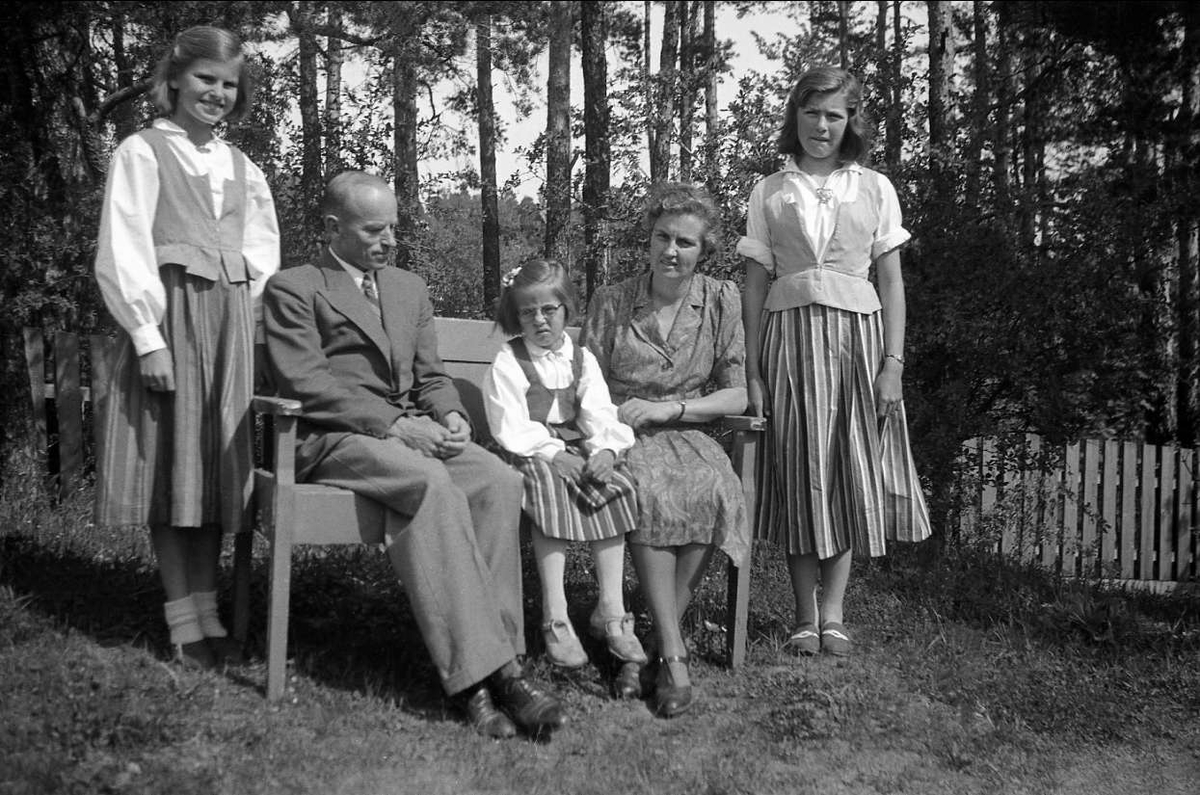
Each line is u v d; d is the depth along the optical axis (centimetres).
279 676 343
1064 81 1261
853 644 455
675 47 1677
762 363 439
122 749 299
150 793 279
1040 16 1191
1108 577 863
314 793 292
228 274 360
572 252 1427
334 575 453
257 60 1134
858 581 539
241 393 362
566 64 2003
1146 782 353
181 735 310
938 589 528
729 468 403
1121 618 493
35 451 652
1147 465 1030
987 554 634
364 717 337
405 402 381
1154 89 1160
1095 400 799
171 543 361
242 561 387
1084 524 1009
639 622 450
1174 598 623
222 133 1150
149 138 350
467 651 333
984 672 430
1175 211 828
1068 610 500
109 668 349
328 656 384
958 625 487
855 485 425
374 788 298
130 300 338
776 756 346
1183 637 488
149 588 429
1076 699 409
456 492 344
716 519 388
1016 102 1172
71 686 327
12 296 674
